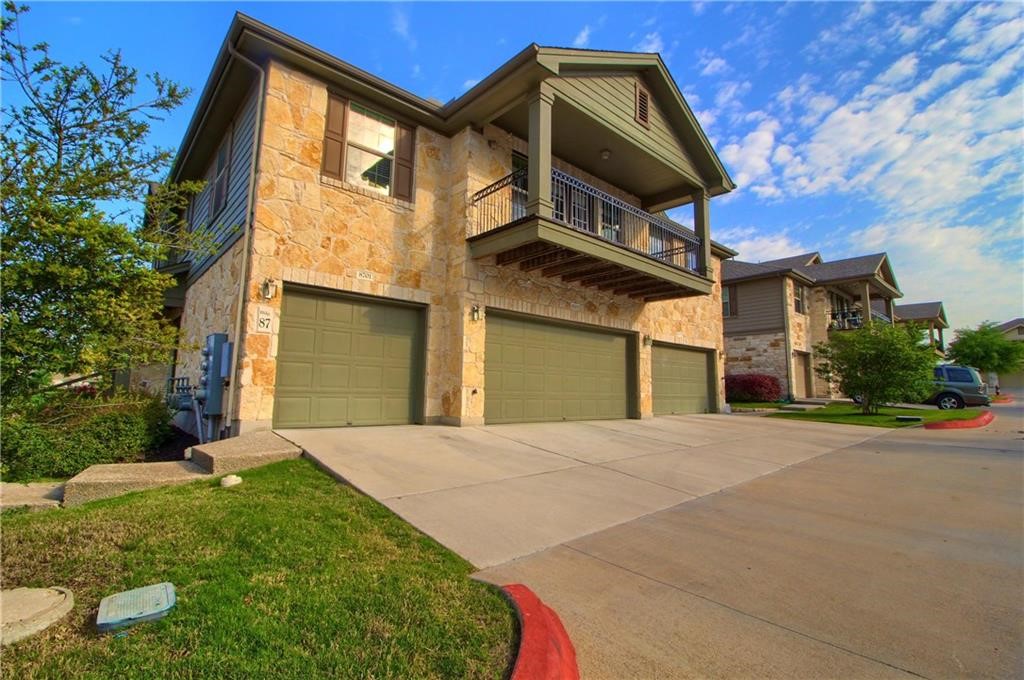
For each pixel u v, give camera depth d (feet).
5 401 11.52
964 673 7.93
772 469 23.82
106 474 16.58
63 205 11.43
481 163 31.91
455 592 9.87
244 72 26.71
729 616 9.68
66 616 8.32
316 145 26.27
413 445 22.98
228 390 23.61
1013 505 17.69
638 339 42.52
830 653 8.47
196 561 10.43
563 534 13.92
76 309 12.03
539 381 34.65
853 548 13.42
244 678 7.03
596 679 7.70
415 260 29.86
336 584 9.84
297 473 17.66
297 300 25.53
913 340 49.85
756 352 70.85
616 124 35.24
